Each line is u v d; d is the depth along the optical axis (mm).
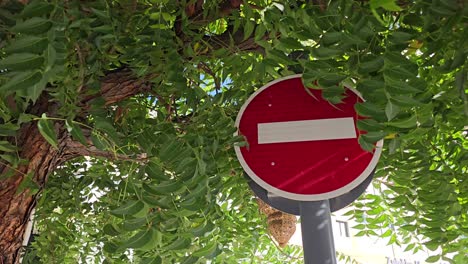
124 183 942
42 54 561
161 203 713
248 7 837
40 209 1497
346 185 796
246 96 1051
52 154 1035
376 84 727
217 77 1135
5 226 969
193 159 783
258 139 858
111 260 1413
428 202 1203
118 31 819
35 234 1861
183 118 1184
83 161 1608
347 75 759
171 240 855
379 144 810
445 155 1318
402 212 1557
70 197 1559
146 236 694
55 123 1018
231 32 1096
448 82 984
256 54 1103
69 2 694
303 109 862
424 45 771
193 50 1006
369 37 773
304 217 785
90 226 1659
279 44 845
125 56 882
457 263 1316
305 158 827
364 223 1646
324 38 728
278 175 823
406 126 785
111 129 778
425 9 710
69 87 791
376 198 1572
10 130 757
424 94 856
